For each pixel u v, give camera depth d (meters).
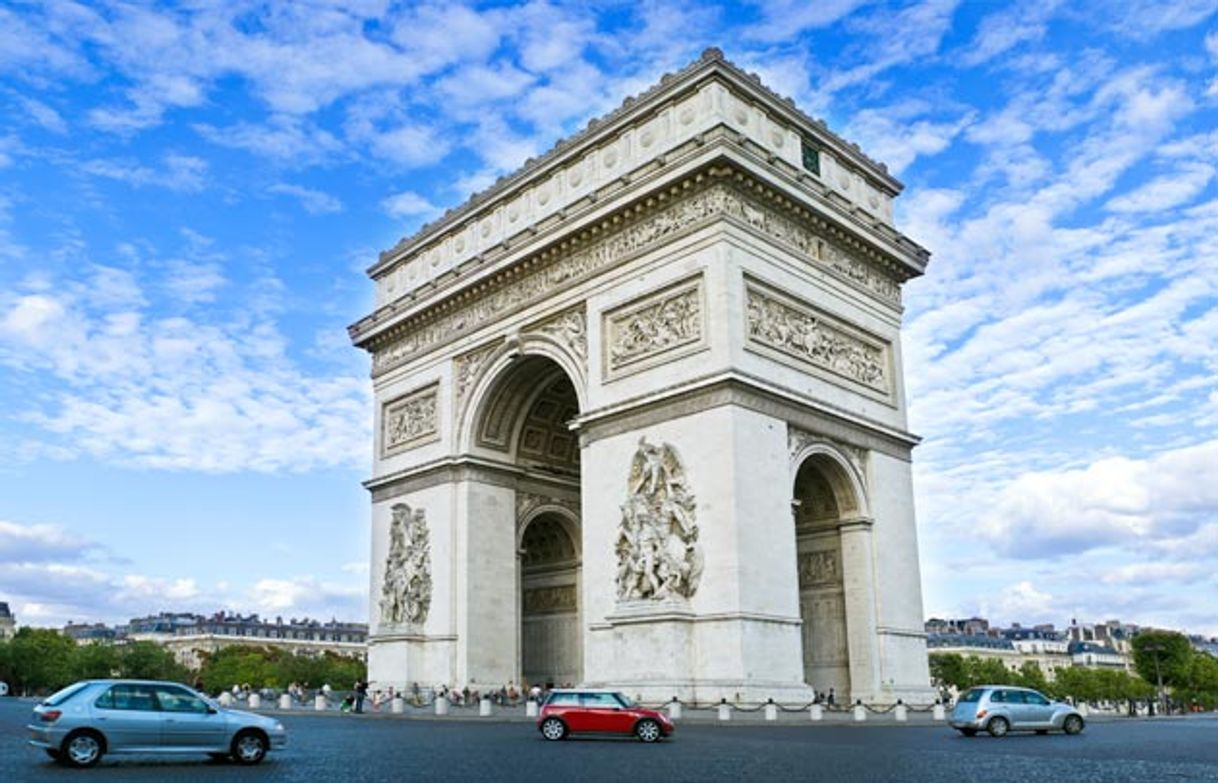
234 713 39.69
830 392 76.00
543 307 82.38
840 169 83.12
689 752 42.38
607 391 75.38
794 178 74.56
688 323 70.88
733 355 68.00
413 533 90.00
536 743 48.66
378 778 33.09
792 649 66.94
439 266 95.44
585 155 82.06
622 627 68.31
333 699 102.31
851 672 74.69
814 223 77.31
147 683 39.16
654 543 68.19
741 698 62.56
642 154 77.19
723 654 64.06
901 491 80.81
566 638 94.69
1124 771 34.69
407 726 64.25
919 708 73.50
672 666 64.75
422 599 88.06
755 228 72.44
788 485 70.19
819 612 77.75
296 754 42.78
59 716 37.47
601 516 73.50
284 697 97.56
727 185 71.06
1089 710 129.00
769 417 69.81
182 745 38.25
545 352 82.25
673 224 73.44
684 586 66.75
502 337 86.12
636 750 43.75
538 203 85.81
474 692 82.94
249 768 37.06
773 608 66.31
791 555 68.88
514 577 88.44
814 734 53.62
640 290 74.44
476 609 85.00
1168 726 76.38
